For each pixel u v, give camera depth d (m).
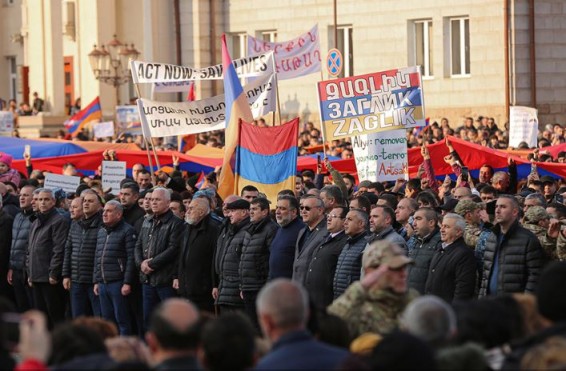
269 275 24.11
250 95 32.44
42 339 11.48
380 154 30.95
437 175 36.69
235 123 29.83
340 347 14.29
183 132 32.81
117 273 26.64
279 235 24.05
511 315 13.35
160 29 69.12
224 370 12.33
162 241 26.02
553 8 57.91
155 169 40.94
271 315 12.64
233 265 24.75
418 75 29.88
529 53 57.66
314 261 22.89
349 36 64.19
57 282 28.02
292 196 24.06
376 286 15.30
